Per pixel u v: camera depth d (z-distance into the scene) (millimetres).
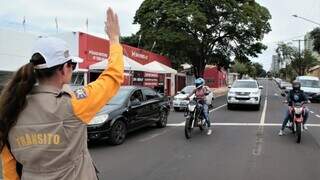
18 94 2238
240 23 44375
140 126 13773
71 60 2438
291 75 98250
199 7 42344
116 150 11109
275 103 32594
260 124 17297
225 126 16562
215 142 12516
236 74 117938
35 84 2332
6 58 22438
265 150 11164
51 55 2318
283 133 14453
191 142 12523
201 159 9883
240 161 9664
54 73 2359
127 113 12633
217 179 7898
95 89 2373
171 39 41875
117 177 8055
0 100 2252
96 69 26359
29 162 2291
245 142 12523
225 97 44000
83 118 2316
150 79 37125
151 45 44625
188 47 44281
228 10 43375
